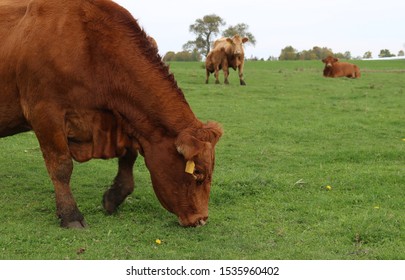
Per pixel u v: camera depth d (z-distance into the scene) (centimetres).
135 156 698
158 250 575
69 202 644
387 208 736
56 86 620
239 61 2564
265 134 1316
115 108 635
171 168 622
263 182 845
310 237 618
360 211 719
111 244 588
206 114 1605
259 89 2344
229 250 578
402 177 879
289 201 770
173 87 632
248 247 587
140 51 633
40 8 642
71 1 641
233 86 2464
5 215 686
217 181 848
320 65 5888
